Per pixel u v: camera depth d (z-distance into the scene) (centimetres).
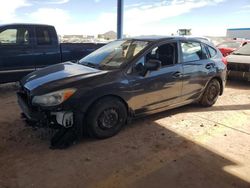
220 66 614
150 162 376
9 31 732
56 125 409
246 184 331
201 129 493
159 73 487
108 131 441
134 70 457
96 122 423
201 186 325
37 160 375
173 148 418
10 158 379
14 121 512
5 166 359
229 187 324
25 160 374
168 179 338
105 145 420
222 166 370
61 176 339
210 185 327
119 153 398
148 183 329
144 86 467
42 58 788
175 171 355
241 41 1495
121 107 447
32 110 409
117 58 483
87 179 334
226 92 780
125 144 426
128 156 390
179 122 523
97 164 368
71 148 408
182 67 527
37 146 414
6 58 726
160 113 569
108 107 430
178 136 461
